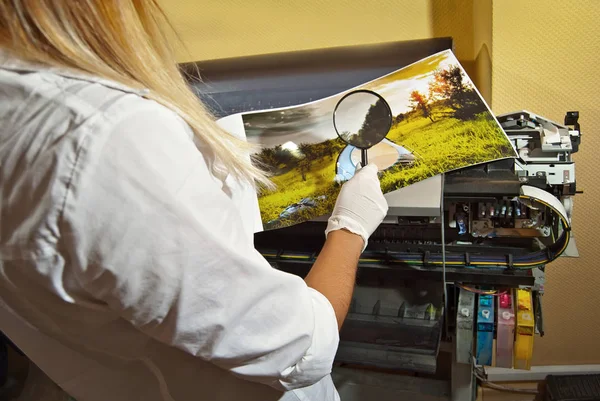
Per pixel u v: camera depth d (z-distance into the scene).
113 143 0.35
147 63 0.42
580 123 1.19
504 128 0.89
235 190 0.55
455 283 0.96
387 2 1.20
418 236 0.94
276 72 1.03
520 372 1.47
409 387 1.14
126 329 0.44
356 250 0.66
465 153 0.82
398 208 0.82
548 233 0.88
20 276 0.38
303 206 0.86
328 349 0.50
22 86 0.35
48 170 0.33
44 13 0.35
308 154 0.90
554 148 0.84
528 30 1.12
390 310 0.94
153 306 0.38
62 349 0.52
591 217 1.28
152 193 0.36
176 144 0.39
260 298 0.42
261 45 1.32
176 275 0.37
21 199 0.34
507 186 0.81
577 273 1.35
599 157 1.21
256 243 1.00
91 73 0.37
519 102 1.20
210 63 1.10
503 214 0.88
